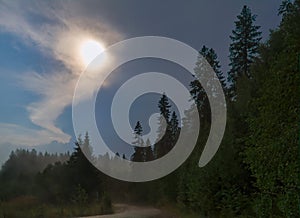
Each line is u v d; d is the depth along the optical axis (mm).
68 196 45656
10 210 35000
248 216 12719
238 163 15680
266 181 7406
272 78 7363
